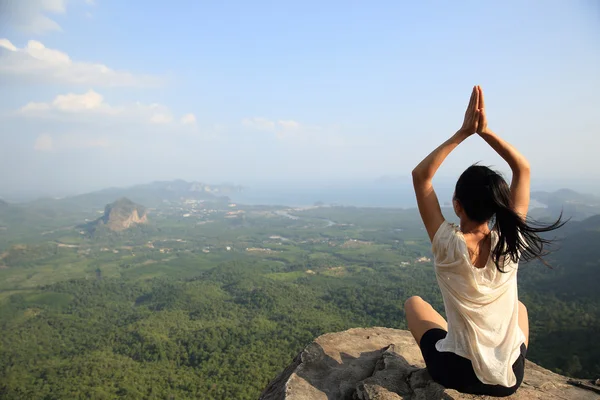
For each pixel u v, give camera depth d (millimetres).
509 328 2568
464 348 2537
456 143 2639
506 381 2498
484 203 2447
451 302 2564
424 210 2617
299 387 3150
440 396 2787
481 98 2533
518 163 2779
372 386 2963
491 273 2502
